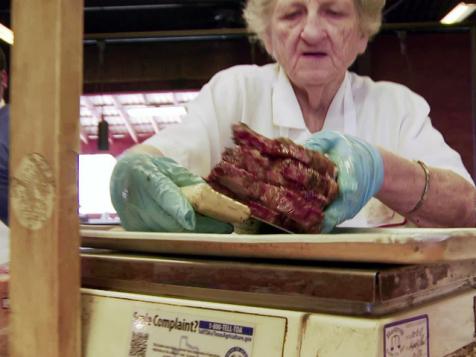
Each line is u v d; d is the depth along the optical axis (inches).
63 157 18.6
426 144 46.9
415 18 179.8
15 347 19.5
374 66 185.3
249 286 19.0
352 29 42.9
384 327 16.8
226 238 20.0
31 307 19.1
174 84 188.2
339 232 27.1
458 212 35.2
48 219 18.7
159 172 26.1
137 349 20.1
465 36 180.2
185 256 22.2
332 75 43.7
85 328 21.5
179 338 19.4
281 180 23.5
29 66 18.8
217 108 48.8
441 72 182.7
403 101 50.4
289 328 17.7
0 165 69.8
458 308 21.4
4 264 23.3
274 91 48.9
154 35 180.4
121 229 30.0
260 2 45.9
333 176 24.1
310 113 48.6
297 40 42.3
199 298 20.2
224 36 180.2
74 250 19.2
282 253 18.8
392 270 17.4
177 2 171.6
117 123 202.7
